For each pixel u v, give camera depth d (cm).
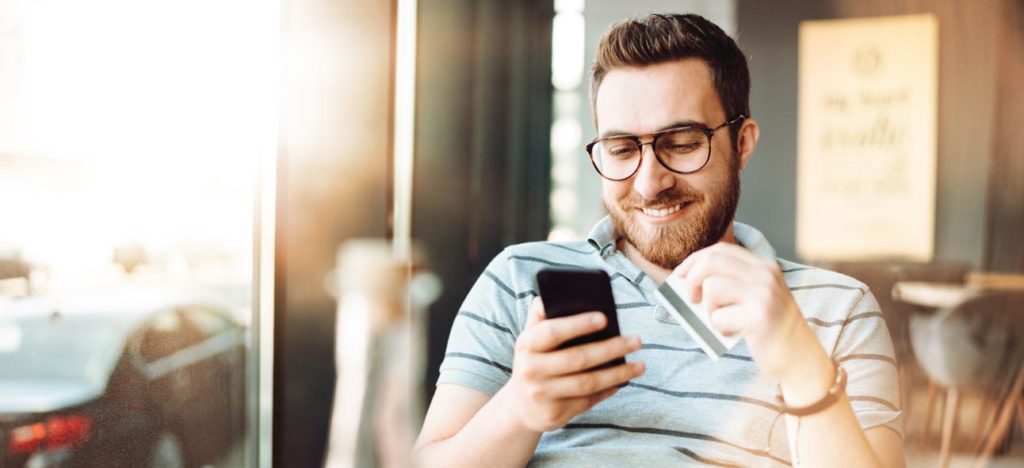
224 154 154
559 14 546
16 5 115
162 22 140
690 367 97
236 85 154
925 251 385
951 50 380
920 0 381
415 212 256
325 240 162
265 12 158
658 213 101
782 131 404
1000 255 372
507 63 358
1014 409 260
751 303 79
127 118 133
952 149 381
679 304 89
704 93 100
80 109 126
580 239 114
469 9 271
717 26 104
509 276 108
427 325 234
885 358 98
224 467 154
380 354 157
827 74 397
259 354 157
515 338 104
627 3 521
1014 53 371
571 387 78
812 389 80
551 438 100
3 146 116
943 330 270
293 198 160
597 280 84
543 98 490
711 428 95
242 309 157
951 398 266
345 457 153
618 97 101
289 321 159
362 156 166
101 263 130
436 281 246
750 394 95
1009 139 373
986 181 376
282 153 159
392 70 172
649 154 100
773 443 94
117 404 130
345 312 160
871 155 393
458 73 264
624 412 98
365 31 166
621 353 78
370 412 153
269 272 160
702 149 100
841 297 101
